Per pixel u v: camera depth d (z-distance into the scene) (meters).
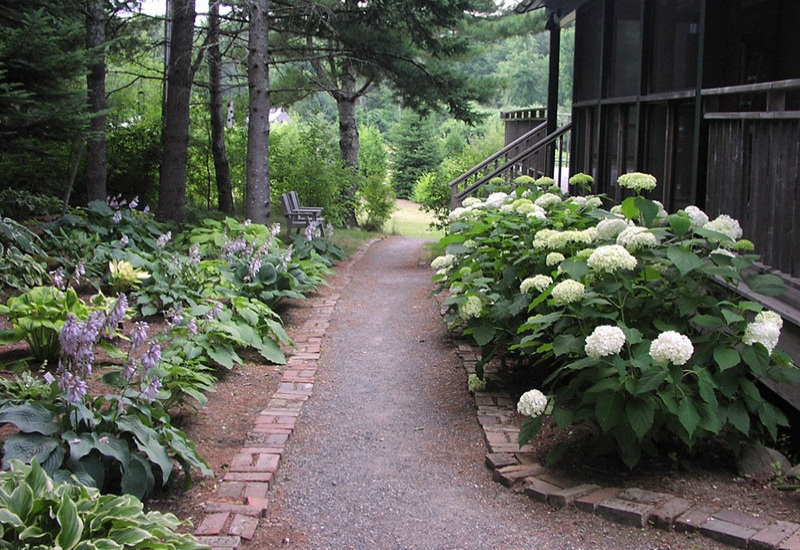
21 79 8.89
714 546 3.50
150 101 20.48
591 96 10.46
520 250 5.86
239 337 6.23
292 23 15.48
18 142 9.23
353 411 5.67
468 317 5.83
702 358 4.18
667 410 4.14
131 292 7.93
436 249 14.98
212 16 14.84
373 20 15.79
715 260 4.29
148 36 18.03
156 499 4.04
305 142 18.69
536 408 4.20
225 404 5.61
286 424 5.23
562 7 11.72
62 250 8.89
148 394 4.08
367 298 9.94
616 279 4.30
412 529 3.86
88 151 12.87
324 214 18.12
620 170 8.88
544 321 4.32
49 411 3.90
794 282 4.65
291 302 9.32
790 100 6.79
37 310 5.93
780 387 4.48
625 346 4.27
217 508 3.93
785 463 4.27
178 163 13.43
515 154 15.79
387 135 44.59
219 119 17.05
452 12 15.77
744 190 5.43
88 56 9.56
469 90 16.89
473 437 5.08
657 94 7.48
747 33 6.51
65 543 2.88
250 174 12.62
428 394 6.02
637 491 3.98
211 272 8.37
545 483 4.18
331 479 4.48
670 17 7.39
